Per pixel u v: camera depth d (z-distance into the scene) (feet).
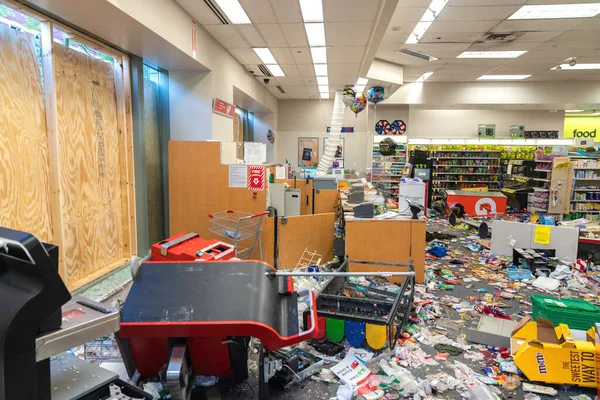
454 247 22.48
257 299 6.75
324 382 8.52
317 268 15.90
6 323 3.01
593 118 55.52
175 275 7.14
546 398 8.15
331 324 10.05
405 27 22.33
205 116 19.77
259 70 28.32
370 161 43.73
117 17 11.80
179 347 6.45
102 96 14.56
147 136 18.24
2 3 10.00
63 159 12.32
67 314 3.99
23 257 3.23
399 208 18.48
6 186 10.24
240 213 16.76
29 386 3.24
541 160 34.30
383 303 10.44
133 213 16.39
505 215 31.99
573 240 18.38
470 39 24.73
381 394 8.11
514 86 39.99
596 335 8.38
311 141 46.50
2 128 10.10
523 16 20.62
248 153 19.16
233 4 15.81
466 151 46.09
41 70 11.50
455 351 10.05
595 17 20.67
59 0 10.46
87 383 4.23
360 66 26.89
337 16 17.07
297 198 20.17
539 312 10.95
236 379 7.74
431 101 41.01
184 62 17.75
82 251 13.43
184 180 17.11
